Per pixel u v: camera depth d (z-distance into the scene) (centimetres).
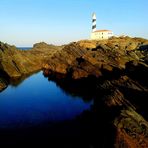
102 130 2391
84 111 3397
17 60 7631
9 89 5000
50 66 8238
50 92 4750
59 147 2334
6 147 2356
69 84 5653
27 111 3472
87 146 2300
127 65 5444
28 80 6191
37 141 2473
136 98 2859
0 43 7806
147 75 3809
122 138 1944
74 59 7450
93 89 4962
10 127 2852
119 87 3359
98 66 5838
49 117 3197
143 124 2119
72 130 2730
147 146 1881
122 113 2269
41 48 14600
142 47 9450
